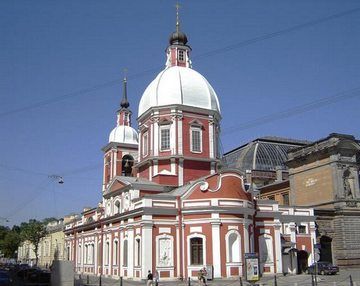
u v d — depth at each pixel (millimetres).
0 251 145125
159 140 53375
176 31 60406
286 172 78500
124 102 73438
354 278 44219
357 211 59406
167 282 42562
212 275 42062
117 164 68625
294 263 52219
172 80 55188
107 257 56094
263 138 87500
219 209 43938
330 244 58562
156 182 51750
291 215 54531
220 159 56031
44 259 107250
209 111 54969
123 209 52031
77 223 74812
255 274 34094
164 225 44969
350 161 60656
